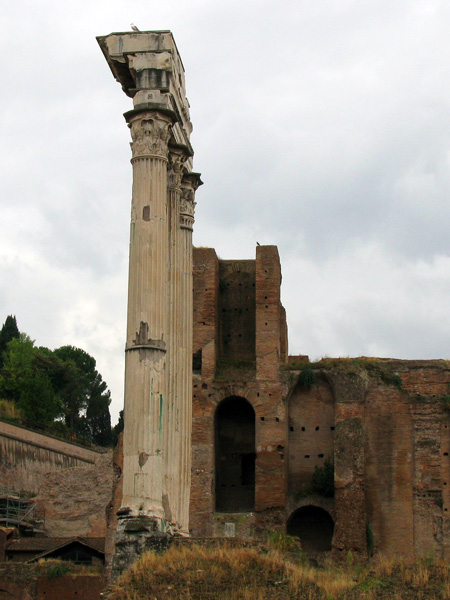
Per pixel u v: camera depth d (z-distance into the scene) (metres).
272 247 81.06
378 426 75.50
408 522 73.12
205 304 80.00
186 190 45.97
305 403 78.44
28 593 70.69
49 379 139.88
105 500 100.50
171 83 42.62
